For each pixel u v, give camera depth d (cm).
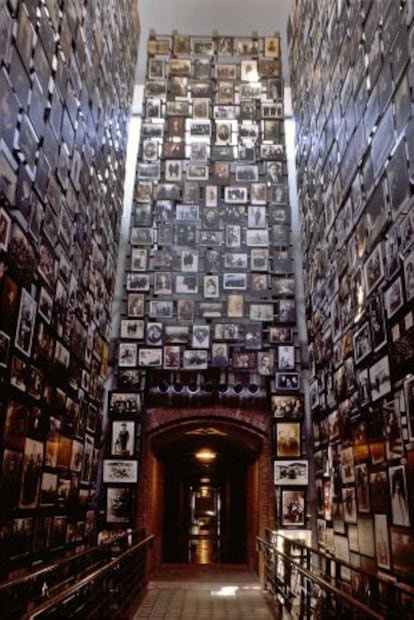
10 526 655
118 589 774
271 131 1598
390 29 732
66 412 909
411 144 649
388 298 717
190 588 1186
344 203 957
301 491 1274
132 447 1290
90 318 1077
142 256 1454
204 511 2117
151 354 1366
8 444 648
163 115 1628
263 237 1477
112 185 1295
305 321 1385
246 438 1372
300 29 1466
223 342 1381
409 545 618
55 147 812
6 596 638
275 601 966
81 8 959
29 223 700
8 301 637
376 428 750
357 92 886
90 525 1092
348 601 498
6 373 638
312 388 1237
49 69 776
